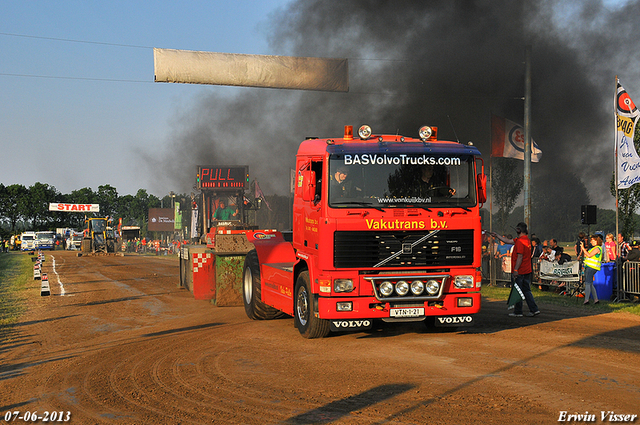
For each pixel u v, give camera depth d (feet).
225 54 49.88
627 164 48.03
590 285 44.88
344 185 27.89
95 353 28.35
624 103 48.29
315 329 29.86
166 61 48.80
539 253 60.08
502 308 43.04
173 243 194.39
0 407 19.75
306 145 31.55
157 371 23.98
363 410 17.89
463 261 28.68
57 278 78.33
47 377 23.76
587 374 22.18
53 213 385.09
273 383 21.43
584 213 54.70
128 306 47.14
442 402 18.61
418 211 28.14
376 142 28.78
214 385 21.38
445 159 28.76
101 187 403.13
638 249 48.32
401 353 26.50
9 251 249.55
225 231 45.91
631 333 31.63
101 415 18.31
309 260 29.32
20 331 36.01
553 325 34.63
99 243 172.14
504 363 24.18
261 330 33.88
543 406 18.12
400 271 28.27
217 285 45.19
